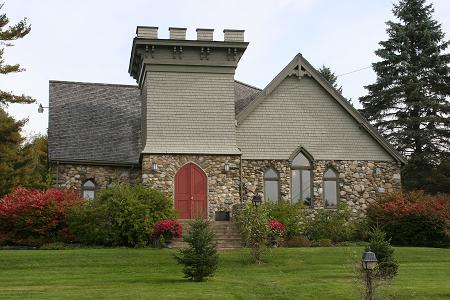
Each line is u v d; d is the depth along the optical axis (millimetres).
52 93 32406
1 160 32906
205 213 26781
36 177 36344
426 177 39000
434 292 14938
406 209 25828
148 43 27000
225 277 17391
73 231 23375
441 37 40969
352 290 15047
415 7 41469
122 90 33969
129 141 30484
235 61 27891
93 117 31516
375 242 17312
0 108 37094
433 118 39312
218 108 27562
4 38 29312
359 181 29094
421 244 25609
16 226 23812
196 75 27609
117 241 22984
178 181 26812
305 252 21547
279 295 14477
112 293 14406
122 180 29422
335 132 29266
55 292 14625
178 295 14148
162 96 27234
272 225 23766
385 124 41406
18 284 16031
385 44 41969
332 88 29297
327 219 26422
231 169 27281
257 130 28547
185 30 27422
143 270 18500
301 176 28734
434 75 40438
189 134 27188
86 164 29000
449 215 25656
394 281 16656
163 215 23609
